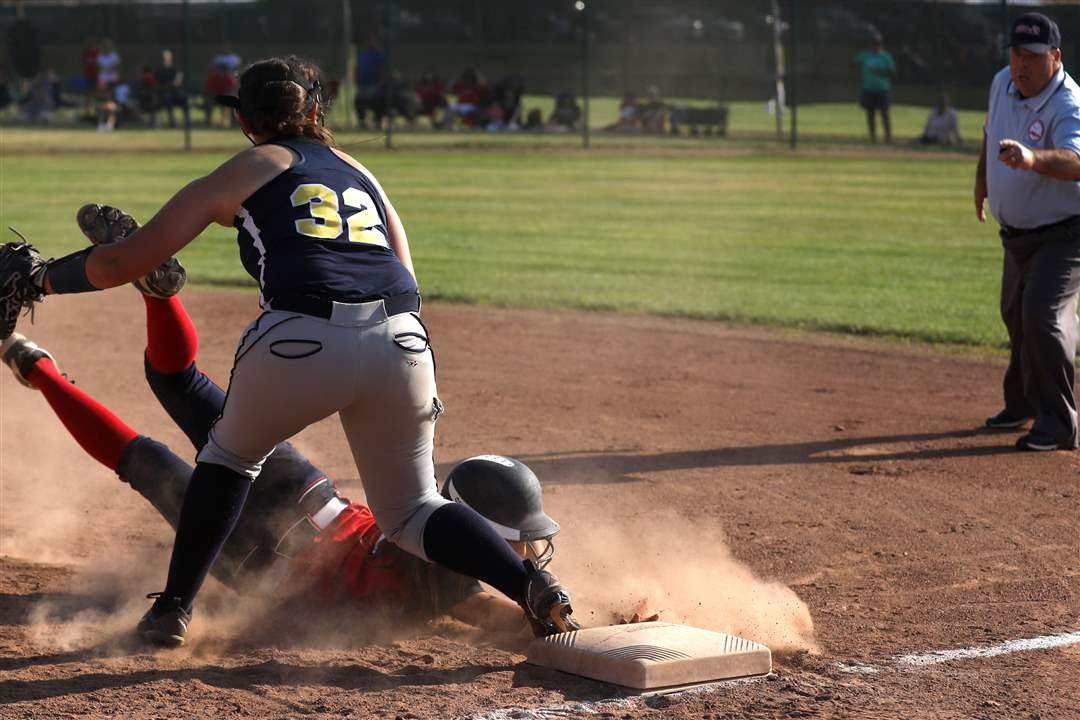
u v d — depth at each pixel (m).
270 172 9.33
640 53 89.25
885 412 19.86
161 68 89.69
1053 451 17.41
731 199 53.09
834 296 30.27
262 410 9.16
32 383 11.33
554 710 8.89
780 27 84.69
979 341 25.06
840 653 10.17
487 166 66.62
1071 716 8.84
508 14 91.25
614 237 41.62
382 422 9.40
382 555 10.77
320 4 89.75
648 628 9.92
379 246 9.39
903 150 75.81
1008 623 10.89
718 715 8.83
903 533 13.70
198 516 9.67
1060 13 74.25
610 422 19.12
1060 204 16.92
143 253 9.22
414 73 92.19
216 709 8.93
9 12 95.25
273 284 9.06
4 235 38.47
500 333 26.45
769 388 21.59
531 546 10.77
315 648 10.23
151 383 11.34
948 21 78.81
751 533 13.70
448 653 10.13
